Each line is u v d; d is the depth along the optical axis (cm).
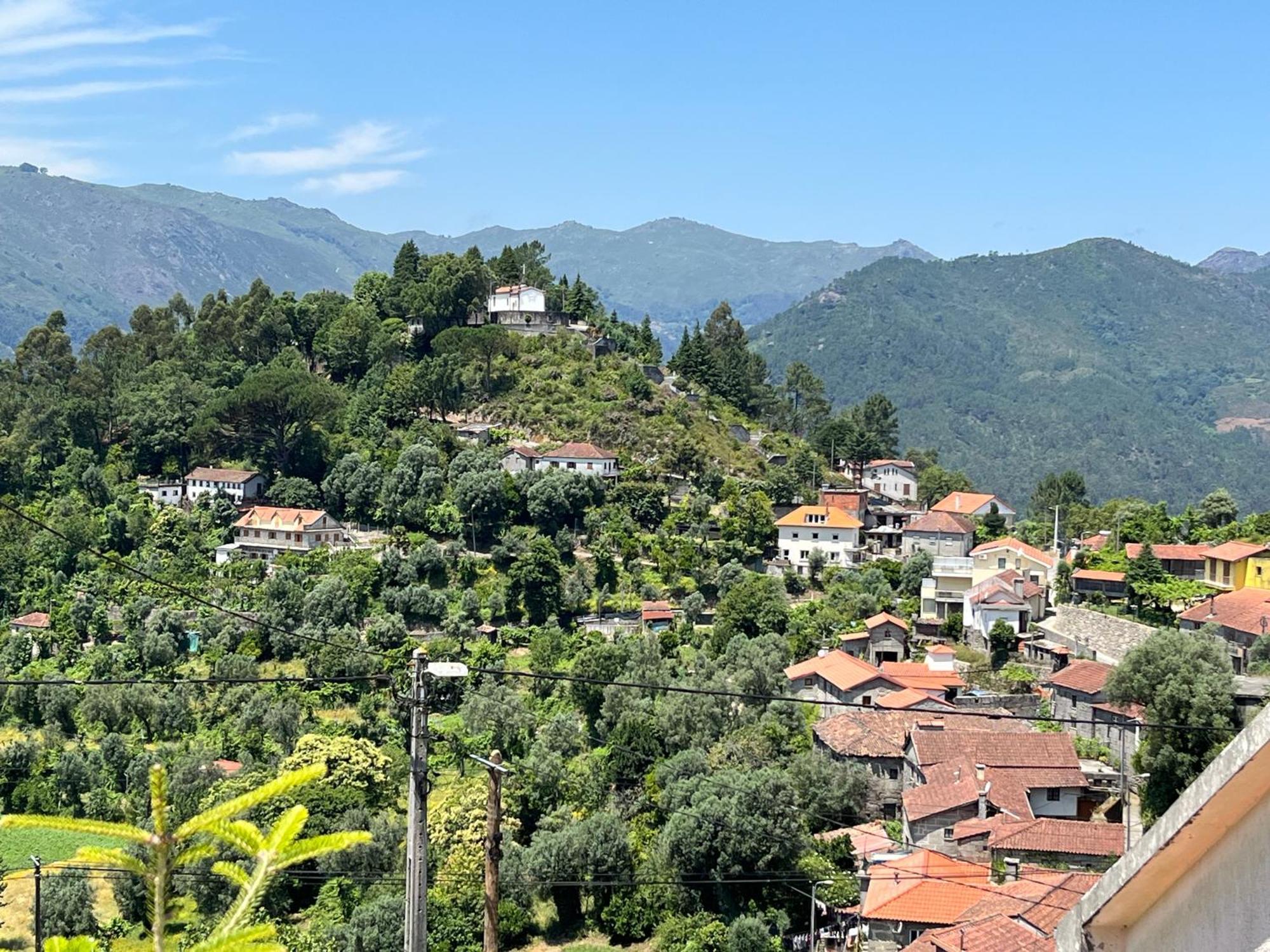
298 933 6081
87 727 9975
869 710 8331
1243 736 746
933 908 5509
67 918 6444
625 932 6562
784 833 6481
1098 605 11012
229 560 13450
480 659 10981
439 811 7231
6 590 12656
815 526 13612
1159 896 831
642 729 8250
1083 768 7175
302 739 8100
